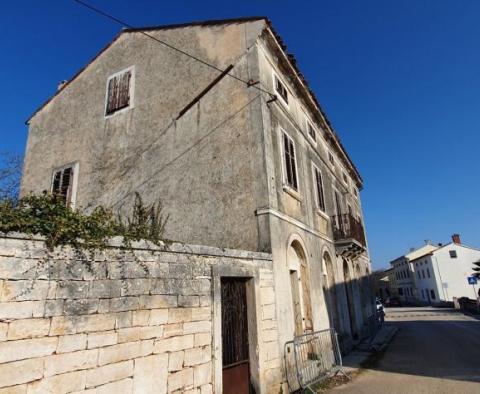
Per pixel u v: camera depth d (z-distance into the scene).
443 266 51.50
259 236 7.71
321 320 10.14
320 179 13.20
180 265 5.23
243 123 8.70
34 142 13.59
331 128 15.44
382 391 7.47
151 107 10.77
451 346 13.25
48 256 3.68
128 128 11.05
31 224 3.58
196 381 5.07
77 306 3.83
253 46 9.20
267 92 9.12
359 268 18.25
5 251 3.36
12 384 3.22
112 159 11.04
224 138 8.87
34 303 3.49
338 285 12.90
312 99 12.86
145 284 4.63
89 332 3.89
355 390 7.66
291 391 7.22
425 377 8.55
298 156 10.94
